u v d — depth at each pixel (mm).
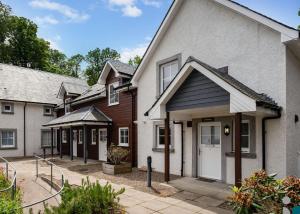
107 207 5387
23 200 7617
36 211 6551
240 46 9086
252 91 7910
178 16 11617
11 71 23531
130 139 14180
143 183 9508
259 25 8516
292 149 7898
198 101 8094
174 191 8289
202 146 10211
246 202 4129
